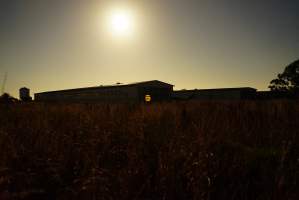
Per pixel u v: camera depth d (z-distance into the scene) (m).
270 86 46.81
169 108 11.99
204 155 3.99
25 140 5.68
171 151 4.26
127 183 3.50
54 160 4.62
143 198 3.41
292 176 3.65
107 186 3.47
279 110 10.94
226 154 4.63
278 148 5.26
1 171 4.08
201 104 15.38
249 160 4.66
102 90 44.25
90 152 4.63
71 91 51.31
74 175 4.20
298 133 6.19
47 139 5.48
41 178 4.13
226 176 3.91
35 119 8.23
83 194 3.31
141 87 39.47
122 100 41.09
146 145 5.15
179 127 6.67
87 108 12.28
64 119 8.23
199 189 3.28
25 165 4.52
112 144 5.36
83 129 6.20
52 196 3.72
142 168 3.96
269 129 6.74
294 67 43.88
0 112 10.92
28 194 3.64
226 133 6.13
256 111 10.66
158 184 3.57
